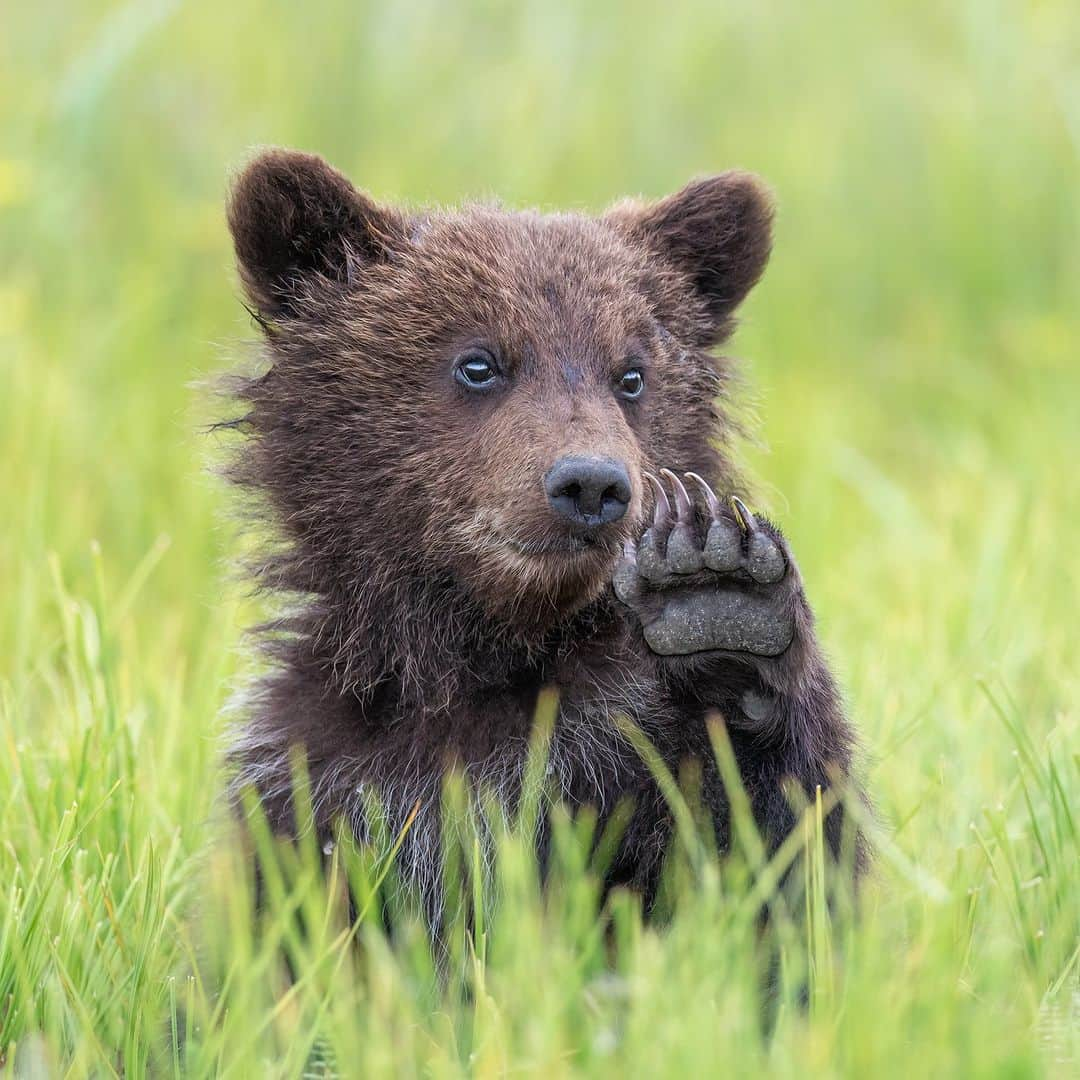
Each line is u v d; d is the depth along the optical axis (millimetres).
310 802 8867
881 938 7867
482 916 8164
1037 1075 6656
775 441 18062
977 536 15469
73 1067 7496
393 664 9195
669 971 7367
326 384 9367
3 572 14258
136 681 11609
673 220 10328
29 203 19891
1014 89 22938
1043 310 21859
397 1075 7363
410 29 22750
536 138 22297
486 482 8805
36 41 22078
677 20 24156
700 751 8375
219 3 22672
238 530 9836
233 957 8008
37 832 9422
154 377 18547
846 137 23547
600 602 9109
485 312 9117
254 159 9562
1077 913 8758
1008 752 10859
